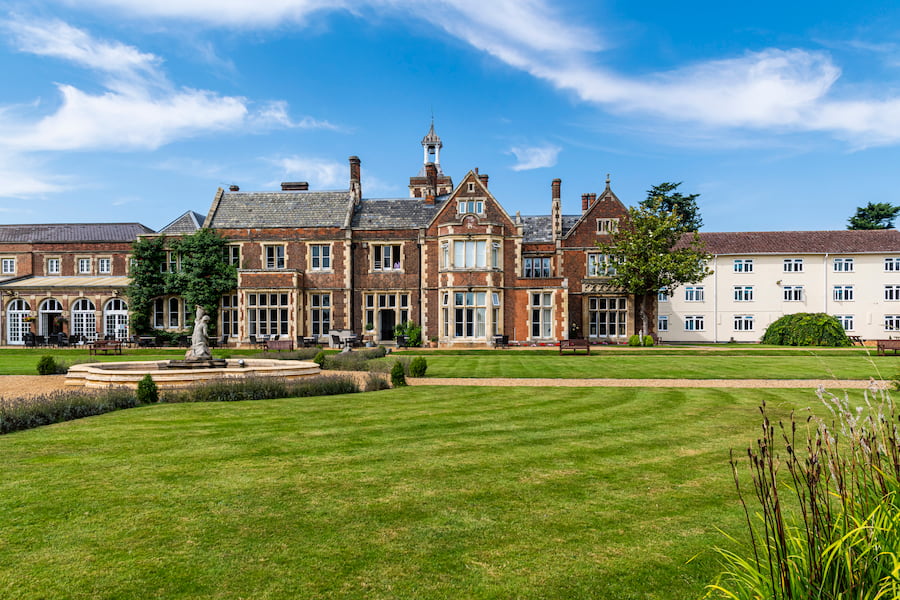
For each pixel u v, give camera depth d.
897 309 45.06
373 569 5.29
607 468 8.37
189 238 38.59
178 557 5.49
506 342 35.38
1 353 32.22
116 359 26.92
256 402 14.15
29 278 42.78
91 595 4.81
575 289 40.47
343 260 38.75
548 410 12.95
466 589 4.95
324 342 38.62
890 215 59.44
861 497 3.88
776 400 14.31
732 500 7.05
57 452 9.11
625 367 22.81
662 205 58.69
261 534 6.02
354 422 11.55
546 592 4.90
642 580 5.10
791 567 3.52
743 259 46.94
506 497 7.16
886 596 3.31
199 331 20.62
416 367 19.50
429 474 8.04
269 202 41.09
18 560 5.41
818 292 46.00
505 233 37.12
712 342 46.69
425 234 38.12
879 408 4.07
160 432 10.59
